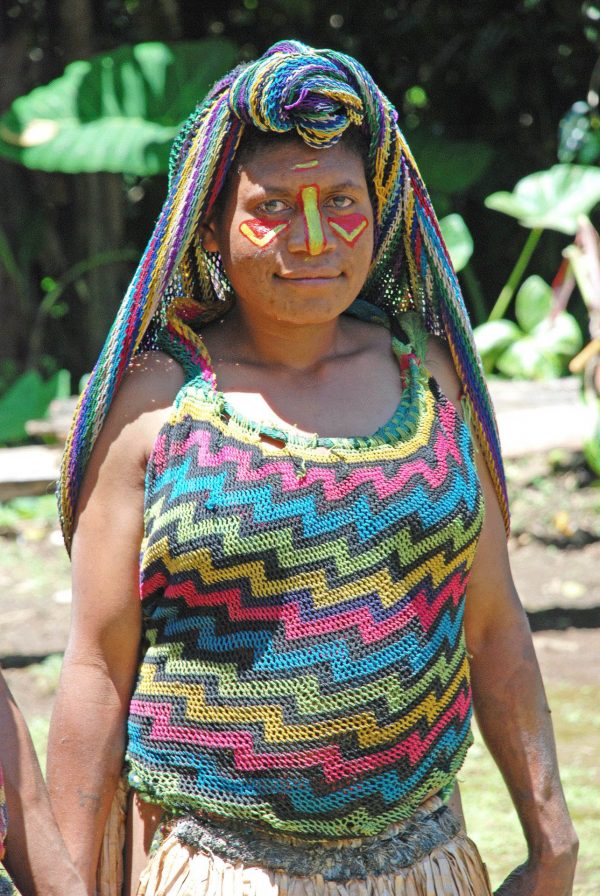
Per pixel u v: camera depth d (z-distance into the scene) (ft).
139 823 10.75
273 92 9.76
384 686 9.87
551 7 49.62
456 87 52.75
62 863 9.63
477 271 54.13
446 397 10.97
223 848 10.02
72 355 52.31
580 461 42.04
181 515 9.89
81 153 42.22
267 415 10.39
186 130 10.68
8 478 29.14
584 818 20.18
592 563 35.76
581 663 28.17
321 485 9.81
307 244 9.98
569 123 47.78
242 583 9.80
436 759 10.28
